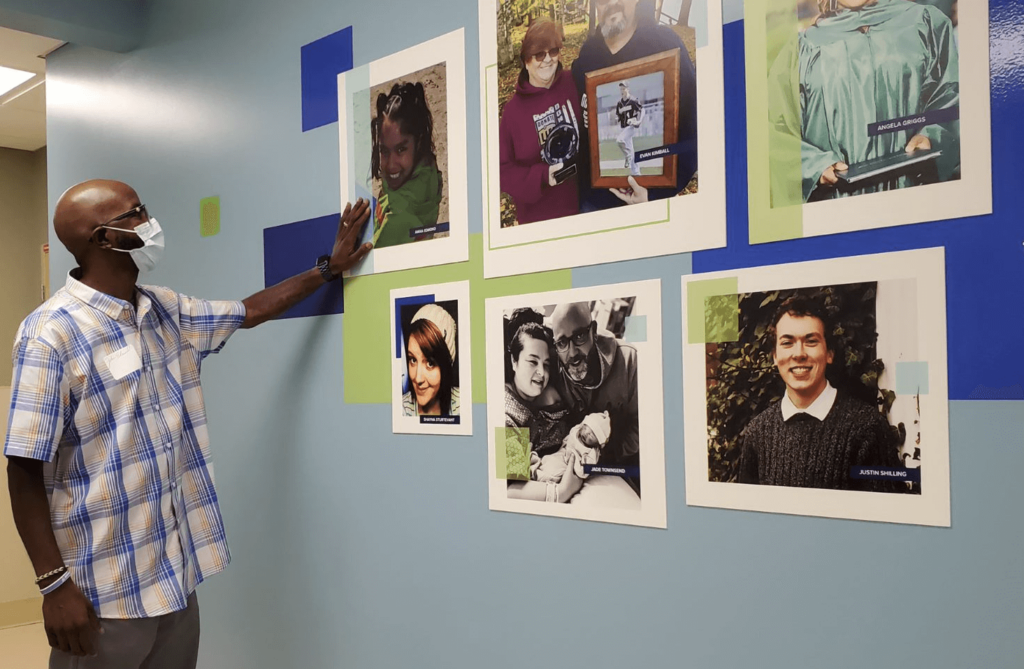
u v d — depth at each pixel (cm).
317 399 199
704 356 128
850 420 113
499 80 157
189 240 241
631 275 138
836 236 115
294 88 205
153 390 165
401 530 178
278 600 210
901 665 108
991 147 101
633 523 136
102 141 282
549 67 149
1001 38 101
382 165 182
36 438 146
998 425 101
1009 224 100
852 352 113
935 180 106
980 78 102
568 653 146
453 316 167
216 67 230
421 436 174
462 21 165
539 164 151
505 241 157
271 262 212
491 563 160
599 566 142
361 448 188
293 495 206
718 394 126
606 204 141
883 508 109
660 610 133
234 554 223
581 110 144
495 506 158
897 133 109
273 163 212
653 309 134
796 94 118
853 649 112
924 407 106
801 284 118
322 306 197
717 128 126
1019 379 99
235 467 224
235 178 224
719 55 126
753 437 122
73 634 150
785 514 119
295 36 204
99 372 156
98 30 254
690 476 129
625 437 138
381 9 182
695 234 129
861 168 112
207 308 182
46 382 149
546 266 150
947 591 104
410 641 176
